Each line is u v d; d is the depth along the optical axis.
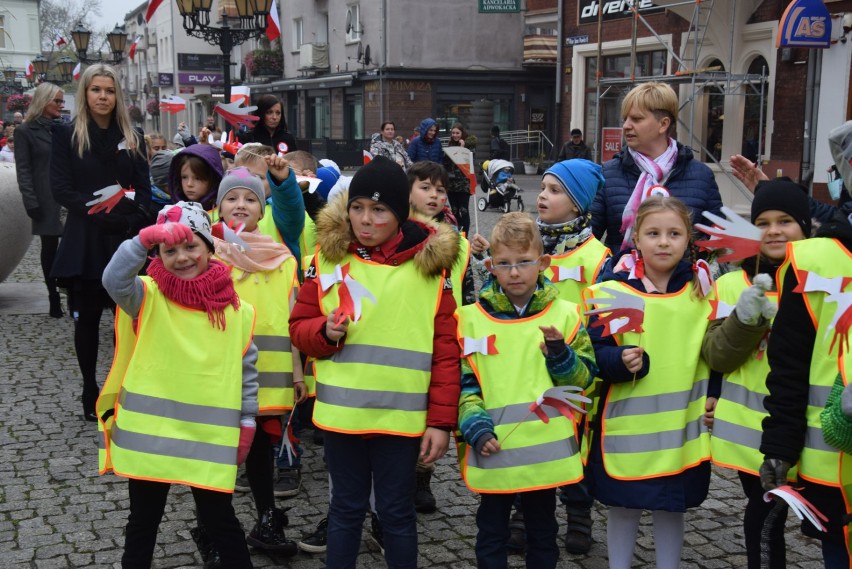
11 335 7.87
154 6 19.06
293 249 4.18
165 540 3.85
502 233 3.06
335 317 2.98
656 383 3.13
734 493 4.49
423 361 3.07
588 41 22.41
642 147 4.06
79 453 4.93
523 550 3.81
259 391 3.68
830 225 2.67
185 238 2.95
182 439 3.00
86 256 5.26
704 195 4.02
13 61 59.91
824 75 14.34
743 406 3.02
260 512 3.70
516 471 3.01
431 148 12.91
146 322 3.03
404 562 3.04
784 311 2.66
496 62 31.25
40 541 3.82
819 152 14.57
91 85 5.29
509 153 26.88
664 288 3.22
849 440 2.42
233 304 3.12
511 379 3.07
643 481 3.10
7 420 5.49
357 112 32.78
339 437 3.08
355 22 32.09
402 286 3.07
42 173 8.16
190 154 4.50
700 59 18.12
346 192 3.21
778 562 2.92
